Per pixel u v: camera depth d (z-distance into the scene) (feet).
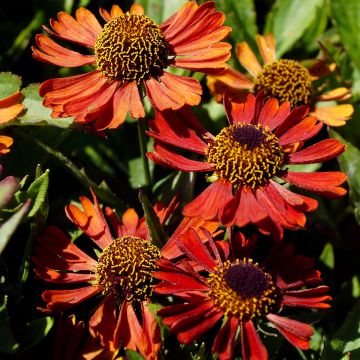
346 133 1.72
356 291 1.64
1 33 1.74
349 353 1.44
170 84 1.51
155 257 1.45
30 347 1.42
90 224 1.49
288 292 1.42
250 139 1.46
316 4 1.81
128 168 1.72
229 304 1.40
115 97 1.51
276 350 1.46
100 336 1.42
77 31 1.55
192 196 1.57
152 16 1.75
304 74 1.67
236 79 1.68
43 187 1.45
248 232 1.60
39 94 1.49
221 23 1.52
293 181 1.46
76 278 1.45
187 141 1.49
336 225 1.73
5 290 1.45
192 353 1.43
